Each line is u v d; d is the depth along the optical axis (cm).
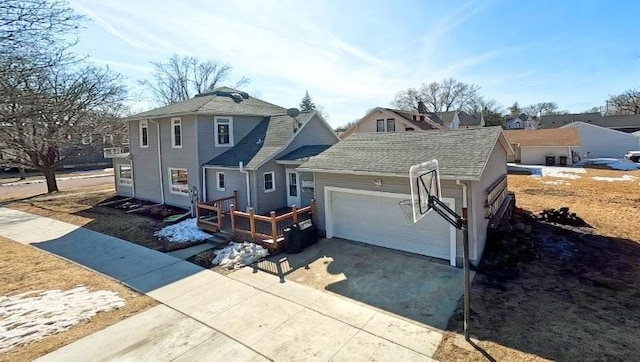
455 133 1127
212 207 1288
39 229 1452
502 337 583
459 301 719
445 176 859
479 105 6781
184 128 1708
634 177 2417
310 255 1025
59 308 732
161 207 1794
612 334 578
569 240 1068
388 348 570
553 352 537
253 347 585
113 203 1959
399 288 792
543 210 1377
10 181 3559
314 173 1191
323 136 1859
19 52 996
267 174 1526
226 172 1591
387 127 3834
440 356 543
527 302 698
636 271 835
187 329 646
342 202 1144
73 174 4069
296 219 1133
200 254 1069
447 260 938
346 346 580
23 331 644
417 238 992
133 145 2055
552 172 2844
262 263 979
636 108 5775
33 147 1928
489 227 990
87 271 954
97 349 587
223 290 813
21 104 1032
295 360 548
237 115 1795
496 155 1169
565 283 778
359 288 801
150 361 552
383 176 997
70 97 1508
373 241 1088
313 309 711
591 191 1958
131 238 1270
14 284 866
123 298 782
